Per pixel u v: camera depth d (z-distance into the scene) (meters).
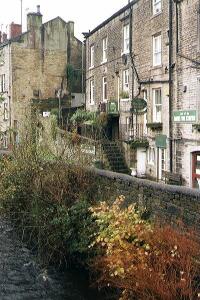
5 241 10.82
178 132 17.69
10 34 36.81
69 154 11.28
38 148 11.99
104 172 10.60
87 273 9.08
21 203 11.41
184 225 7.64
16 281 8.78
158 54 19.86
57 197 10.02
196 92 16.52
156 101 20.19
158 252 6.77
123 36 23.45
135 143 20.64
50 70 33.88
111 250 7.11
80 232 9.26
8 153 14.34
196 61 16.38
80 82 34.34
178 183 17.38
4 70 33.97
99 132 22.64
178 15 17.64
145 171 21.02
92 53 28.86
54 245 9.48
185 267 6.49
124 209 8.72
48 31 33.81
